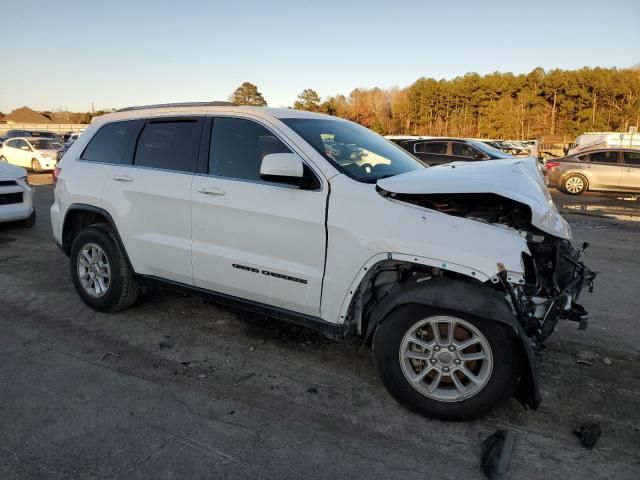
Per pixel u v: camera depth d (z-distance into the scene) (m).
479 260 2.96
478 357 3.03
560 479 2.66
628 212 12.30
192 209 4.01
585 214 12.01
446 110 80.25
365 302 3.49
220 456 2.79
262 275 3.69
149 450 2.83
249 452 2.83
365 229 3.24
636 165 15.41
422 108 81.38
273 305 3.76
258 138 3.86
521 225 3.26
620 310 5.10
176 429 3.03
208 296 4.12
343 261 3.33
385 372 3.20
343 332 3.48
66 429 3.00
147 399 3.35
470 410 3.04
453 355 3.07
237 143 3.94
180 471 2.67
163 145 4.36
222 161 3.97
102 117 4.99
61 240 5.05
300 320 3.64
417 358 3.16
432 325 3.08
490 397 3.00
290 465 2.73
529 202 3.08
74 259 4.88
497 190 3.06
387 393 3.48
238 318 4.74
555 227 3.25
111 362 3.85
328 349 4.14
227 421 3.12
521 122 67.69
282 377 3.68
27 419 3.10
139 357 3.95
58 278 5.84
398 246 3.13
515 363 2.95
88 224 5.06
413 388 3.15
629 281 6.15
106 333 4.37
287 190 3.56
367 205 3.29
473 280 3.13
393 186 3.22
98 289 4.78
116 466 2.70
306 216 3.45
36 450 2.81
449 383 3.16
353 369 3.81
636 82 65.75
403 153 4.52
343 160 3.67
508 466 2.74
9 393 3.38
